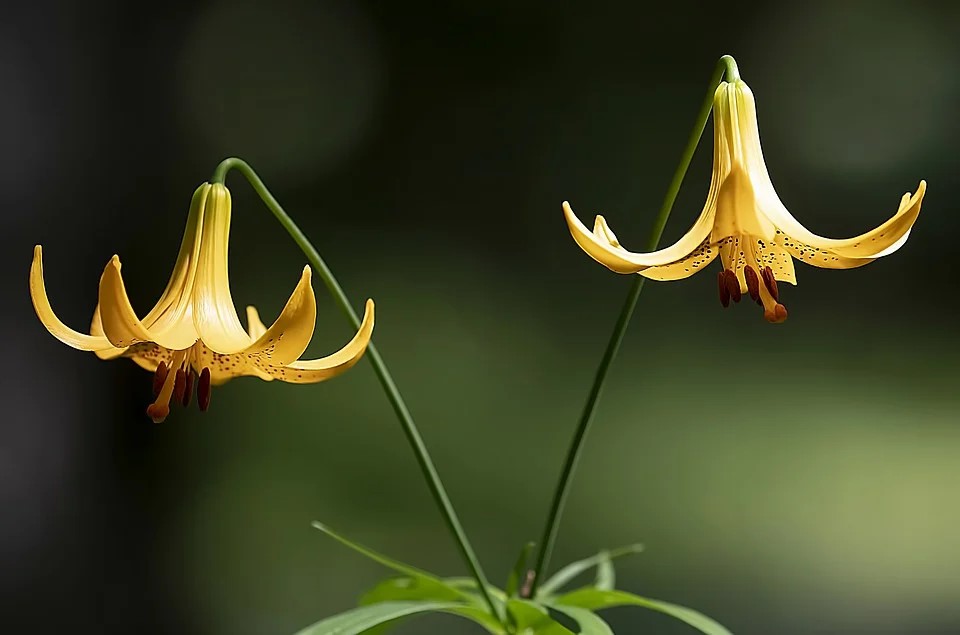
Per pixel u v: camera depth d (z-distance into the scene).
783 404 10.17
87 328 7.88
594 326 10.86
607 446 9.68
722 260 2.25
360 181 11.73
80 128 8.39
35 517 7.16
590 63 12.01
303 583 8.07
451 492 8.91
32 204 7.76
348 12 11.89
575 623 2.83
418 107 11.94
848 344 10.74
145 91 9.52
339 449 9.08
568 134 11.89
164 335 2.26
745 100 2.33
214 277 2.37
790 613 7.74
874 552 8.28
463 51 12.00
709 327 10.62
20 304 7.45
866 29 12.15
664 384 10.32
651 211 11.71
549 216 11.70
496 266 11.55
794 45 12.20
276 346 2.13
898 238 2.09
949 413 10.04
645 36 12.05
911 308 11.16
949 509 8.64
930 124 12.01
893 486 9.00
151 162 9.40
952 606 7.74
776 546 8.40
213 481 8.56
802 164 12.27
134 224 8.95
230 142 11.35
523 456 9.47
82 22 8.48
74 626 7.21
